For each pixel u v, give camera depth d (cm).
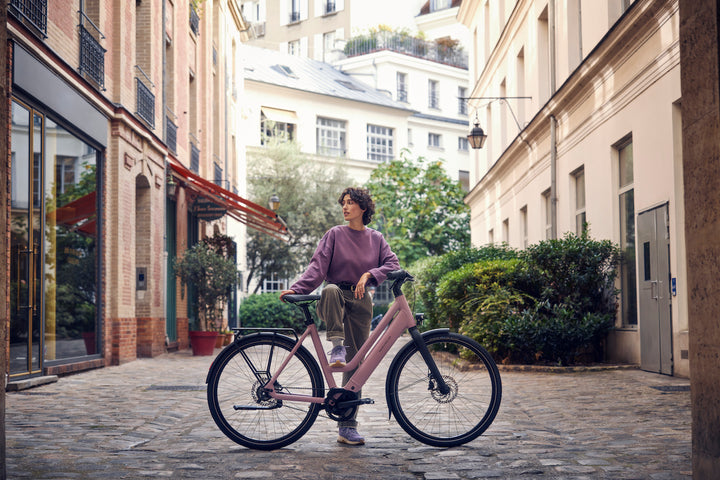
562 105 1499
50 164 1034
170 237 1800
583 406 705
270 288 3638
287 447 506
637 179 1124
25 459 468
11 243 906
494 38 2450
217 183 2416
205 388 901
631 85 1146
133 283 1396
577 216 1497
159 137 1619
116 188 1305
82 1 1176
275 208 2448
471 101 2869
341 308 493
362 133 4269
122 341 1312
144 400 780
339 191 3559
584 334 1133
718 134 307
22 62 915
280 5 5447
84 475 422
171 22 1788
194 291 1720
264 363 505
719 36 308
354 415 504
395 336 500
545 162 1712
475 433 502
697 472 326
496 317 1162
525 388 868
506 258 1519
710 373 314
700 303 323
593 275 1188
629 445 504
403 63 4738
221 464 452
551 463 447
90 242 1218
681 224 984
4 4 354
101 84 1242
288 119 3953
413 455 475
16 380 911
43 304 992
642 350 1091
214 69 2470
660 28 1029
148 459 468
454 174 4838
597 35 1336
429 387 501
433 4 5312
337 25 5216
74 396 815
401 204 3419
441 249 3369
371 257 505
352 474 422
